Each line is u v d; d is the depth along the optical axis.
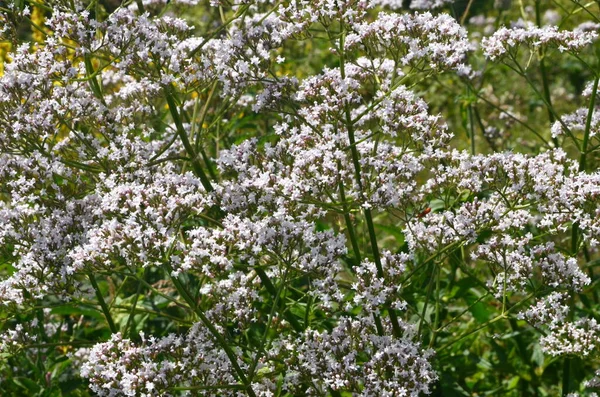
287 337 2.12
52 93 2.12
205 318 2.02
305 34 2.08
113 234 2.00
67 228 2.08
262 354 2.10
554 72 3.74
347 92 2.05
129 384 2.00
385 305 2.08
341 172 2.05
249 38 2.08
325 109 2.05
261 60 2.09
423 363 2.04
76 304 2.12
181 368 2.02
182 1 2.24
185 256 2.02
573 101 3.60
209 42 2.15
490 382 2.37
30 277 2.07
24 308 2.12
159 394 2.01
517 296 2.44
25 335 2.11
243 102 2.32
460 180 2.10
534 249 2.09
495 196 2.13
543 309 2.09
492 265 2.13
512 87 3.60
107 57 2.11
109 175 2.12
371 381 2.04
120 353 2.04
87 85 2.21
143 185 2.03
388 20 2.06
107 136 2.14
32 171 2.10
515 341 2.33
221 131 2.39
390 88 2.07
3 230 2.08
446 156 2.12
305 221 2.05
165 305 2.26
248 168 2.10
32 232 2.08
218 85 2.30
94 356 2.03
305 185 2.05
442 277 2.38
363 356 2.14
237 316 2.06
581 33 2.19
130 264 2.03
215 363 2.05
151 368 2.01
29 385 2.25
